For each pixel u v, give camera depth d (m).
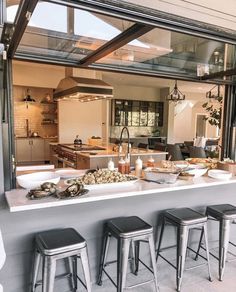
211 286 2.20
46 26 1.76
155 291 2.09
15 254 1.87
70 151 4.94
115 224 2.00
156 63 2.79
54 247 1.63
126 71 2.67
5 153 1.89
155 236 2.46
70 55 2.30
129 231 1.88
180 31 1.65
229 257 2.70
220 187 2.80
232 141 3.21
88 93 4.33
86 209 2.10
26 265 1.92
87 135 6.70
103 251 2.14
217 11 2.88
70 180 2.12
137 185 2.12
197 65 2.96
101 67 2.54
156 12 1.49
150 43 2.33
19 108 7.62
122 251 1.87
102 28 1.82
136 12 1.43
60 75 7.13
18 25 1.49
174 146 5.57
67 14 1.63
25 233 1.89
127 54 2.47
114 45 2.01
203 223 2.19
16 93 7.54
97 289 2.13
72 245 1.67
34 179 2.11
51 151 6.68
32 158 7.46
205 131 12.78
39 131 7.96
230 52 2.72
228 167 2.70
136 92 10.28
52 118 8.05
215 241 2.84
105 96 4.55
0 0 1.36
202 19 2.78
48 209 1.95
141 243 2.41
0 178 1.81
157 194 2.41
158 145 6.16
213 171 2.59
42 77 6.91
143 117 10.41
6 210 1.82
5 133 1.89
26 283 1.93
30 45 2.05
